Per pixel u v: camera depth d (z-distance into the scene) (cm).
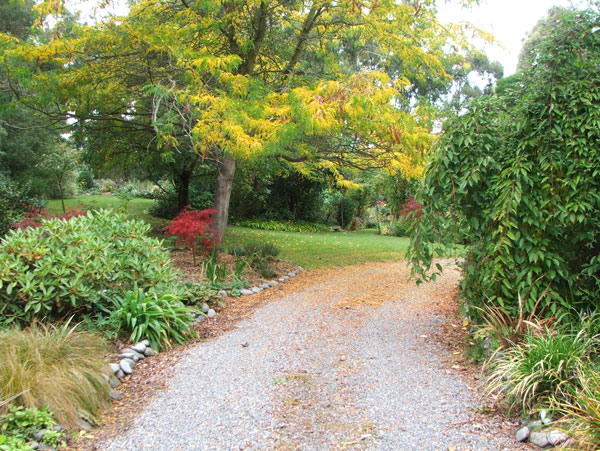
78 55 697
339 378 352
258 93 664
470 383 338
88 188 2319
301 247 1229
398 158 842
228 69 629
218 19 722
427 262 436
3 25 1456
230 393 326
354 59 1045
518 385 284
